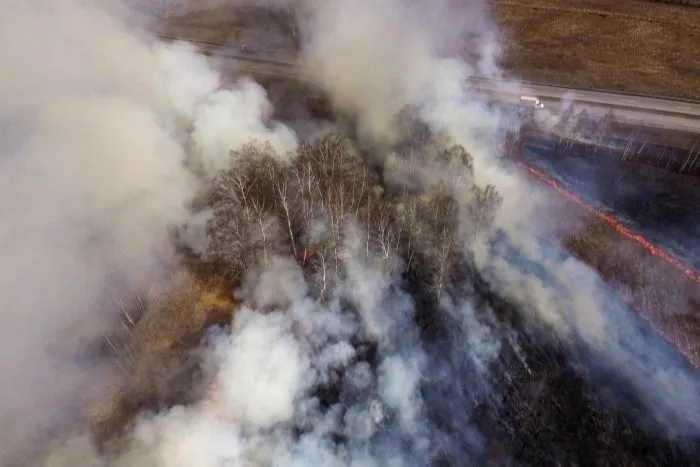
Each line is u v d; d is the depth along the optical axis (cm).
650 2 7388
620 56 6328
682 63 6178
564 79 5916
